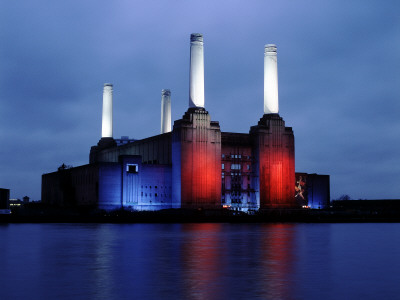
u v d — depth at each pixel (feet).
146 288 102.78
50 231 328.08
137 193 609.83
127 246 203.82
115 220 534.78
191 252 177.68
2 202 607.78
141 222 533.96
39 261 149.38
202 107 638.53
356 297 93.76
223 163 650.43
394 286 105.29
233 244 214.28
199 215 577.43
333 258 157.89
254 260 151.53
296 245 210.59
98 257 160.56
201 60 638.53
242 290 100.63
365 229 372.58
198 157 618.44
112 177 604.90
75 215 586.04
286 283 108.78
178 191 612.29
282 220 576.61
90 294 96.53
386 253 175.32
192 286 104.99
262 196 654.94
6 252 178.50
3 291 99.96
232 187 651.66
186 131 615.57
